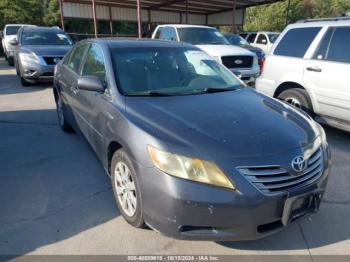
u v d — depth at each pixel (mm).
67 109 5160
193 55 4230
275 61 6027
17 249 2797
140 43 4133
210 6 23750
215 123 2832
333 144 5277
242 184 2400
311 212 2744
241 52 9164
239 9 24250
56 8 30297
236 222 2426
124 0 20281
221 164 2422
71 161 4535
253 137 2660
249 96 3652
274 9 38344
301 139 2779
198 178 2410
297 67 5625
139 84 3561
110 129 3176
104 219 3205
